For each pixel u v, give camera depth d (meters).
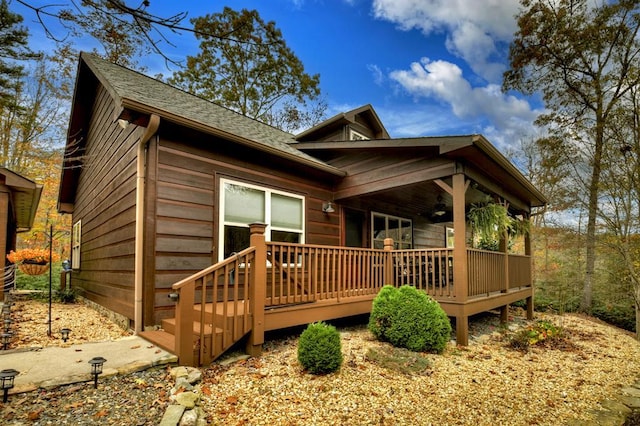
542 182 14.16
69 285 10.03
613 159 8.65
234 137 5.40
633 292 9.05
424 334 4.83
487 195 7.77
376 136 10.25
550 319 9.47
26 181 7.66
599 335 7.89
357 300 5.71
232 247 5.72
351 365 4.11
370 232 8.88
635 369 5.32
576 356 5.71
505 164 6.10
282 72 16.89
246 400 3.12
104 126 7.37
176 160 5.09
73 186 10.71
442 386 3.86
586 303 11.23
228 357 4.07
